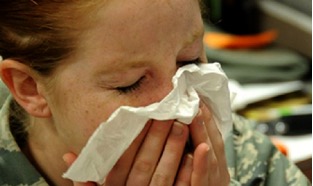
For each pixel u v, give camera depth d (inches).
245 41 94.6
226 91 39.6
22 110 43.8
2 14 37.2
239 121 52.2
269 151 50.6
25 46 37.4
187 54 36.8
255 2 101.1
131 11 34.3
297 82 88.8
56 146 42.4
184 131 38.2
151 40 34.9
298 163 72.4
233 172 48.4
